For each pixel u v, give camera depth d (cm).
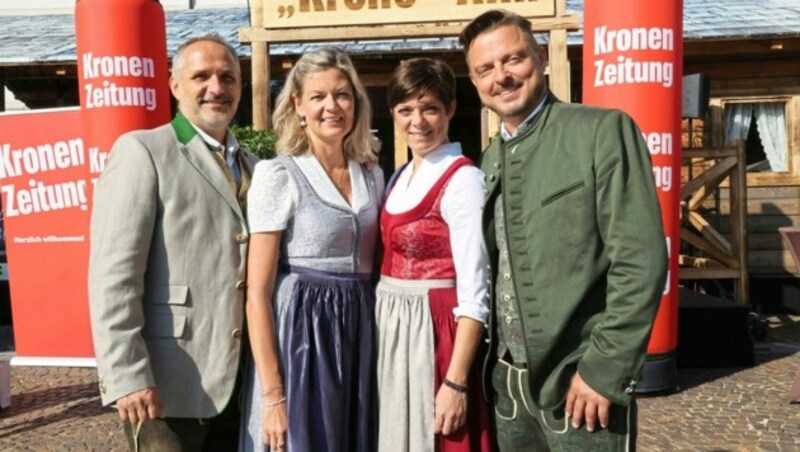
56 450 447
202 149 252
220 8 1320
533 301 218
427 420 232
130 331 232
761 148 977
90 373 632
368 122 253
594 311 216
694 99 680
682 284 926
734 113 973
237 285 247
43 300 656
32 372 637
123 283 231
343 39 608
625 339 202
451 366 229
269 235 235
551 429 226
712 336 609
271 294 236
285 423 230
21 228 655
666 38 497
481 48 227
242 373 253
